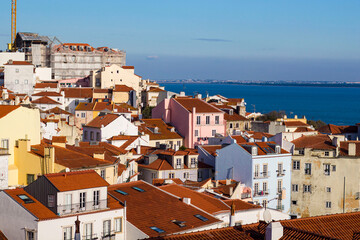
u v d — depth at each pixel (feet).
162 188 298.76
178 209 264.72
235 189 372.99
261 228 187.21
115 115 587.27
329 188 458.50
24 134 314.35
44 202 230.68
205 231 184.03
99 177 244.83
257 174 435.53
